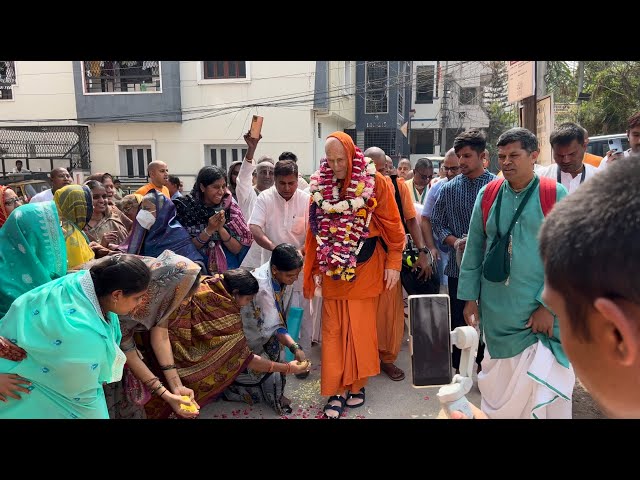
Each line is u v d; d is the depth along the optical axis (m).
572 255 0.67
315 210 3.34
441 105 27.81
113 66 17.16
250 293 2.96
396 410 3.26
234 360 2.95
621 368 0.68
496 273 2.62
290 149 16.72
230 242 3.77
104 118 17.11
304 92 16.39
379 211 3.24
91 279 2.10
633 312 0.63
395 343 3.76
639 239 0.61
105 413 2.29
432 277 3.89
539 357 2.54
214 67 16.78
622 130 15.88
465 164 3.55
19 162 16.03
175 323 2.86
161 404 2.88
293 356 3.65
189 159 17.28
